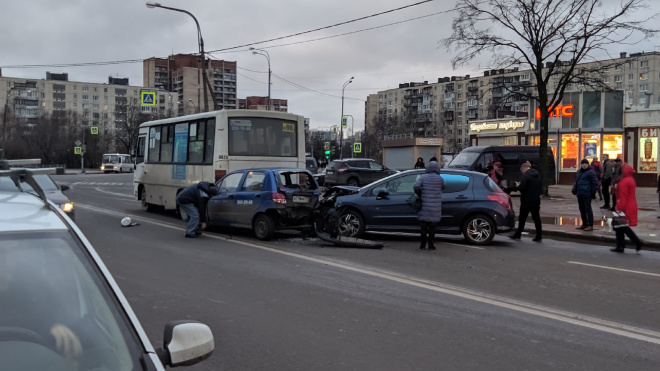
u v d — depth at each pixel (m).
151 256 9.60
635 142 30.92
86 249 2.50
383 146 40.66
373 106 143.62
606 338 5.38
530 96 23.78
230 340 5.18
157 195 16.55
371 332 5.46
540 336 5.41
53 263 2.33
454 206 11.64
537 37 22.20
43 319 2.18
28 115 109.88
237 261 9.18
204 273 8.18
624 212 10.92
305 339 5.23
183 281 7.63
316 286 7.38
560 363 4.70
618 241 11.04
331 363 4.63
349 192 12.38
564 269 8.97
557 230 13.62
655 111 30.08
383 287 7.40
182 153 15.20
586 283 7.89
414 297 6.89
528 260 9.80
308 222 11.84
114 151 101.31
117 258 9.39
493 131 40.19
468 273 8.50
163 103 96.06
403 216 11.63
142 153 17.92
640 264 9.60
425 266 9.02
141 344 2.25
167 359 2.36
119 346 2.18
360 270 8.55
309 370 4.47
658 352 5.00
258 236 11.77
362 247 10.93
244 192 12.02
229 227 13.43
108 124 133.62
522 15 22.22
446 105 121.19
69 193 27.52
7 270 2.23
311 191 11.86
